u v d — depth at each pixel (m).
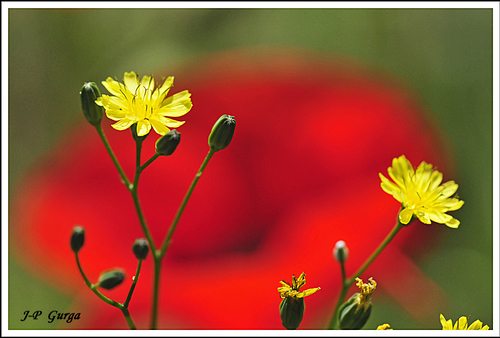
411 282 0.43
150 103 0.38
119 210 0.45
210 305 0.43
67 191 0.45
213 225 0.49
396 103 0.48
